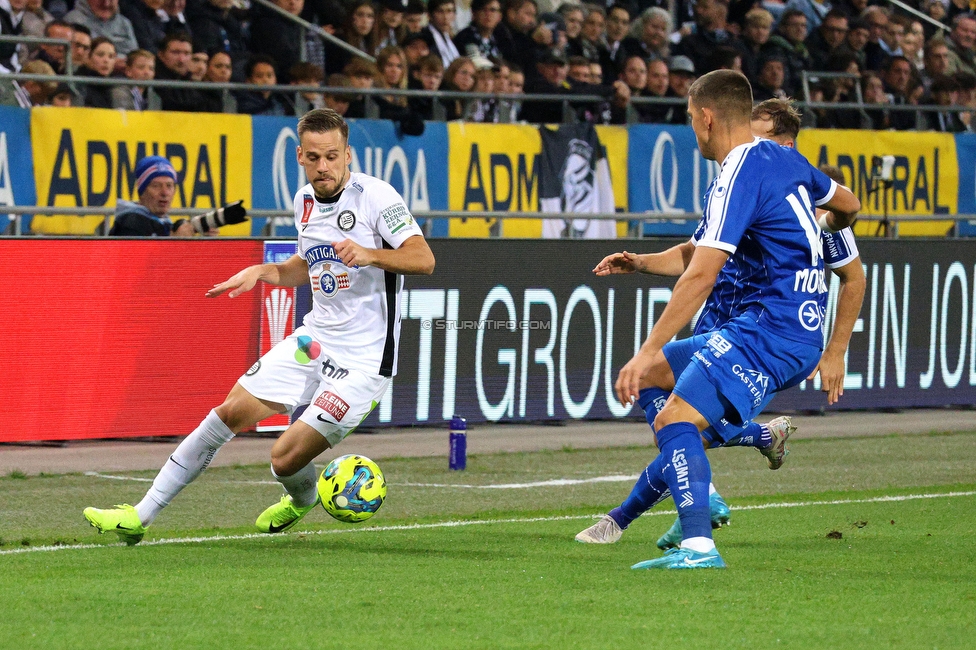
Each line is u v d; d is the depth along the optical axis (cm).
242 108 4306
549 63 4872
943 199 5388
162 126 4056
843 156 5153
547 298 3944
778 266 1889
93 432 3409
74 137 3916
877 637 1477
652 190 4812
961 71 6234
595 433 3925
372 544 2223
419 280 3753
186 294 3500
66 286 3353
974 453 3634
